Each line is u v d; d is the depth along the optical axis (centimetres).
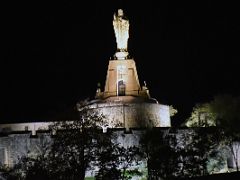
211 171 7731
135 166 7681
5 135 8388
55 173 6800
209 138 7856
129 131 8338
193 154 7300
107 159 7000
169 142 7812
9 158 8319
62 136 7194
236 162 7894
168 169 7056
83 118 8175
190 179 6925
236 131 8206
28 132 8356
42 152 7712
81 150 7044
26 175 6962
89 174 7838
